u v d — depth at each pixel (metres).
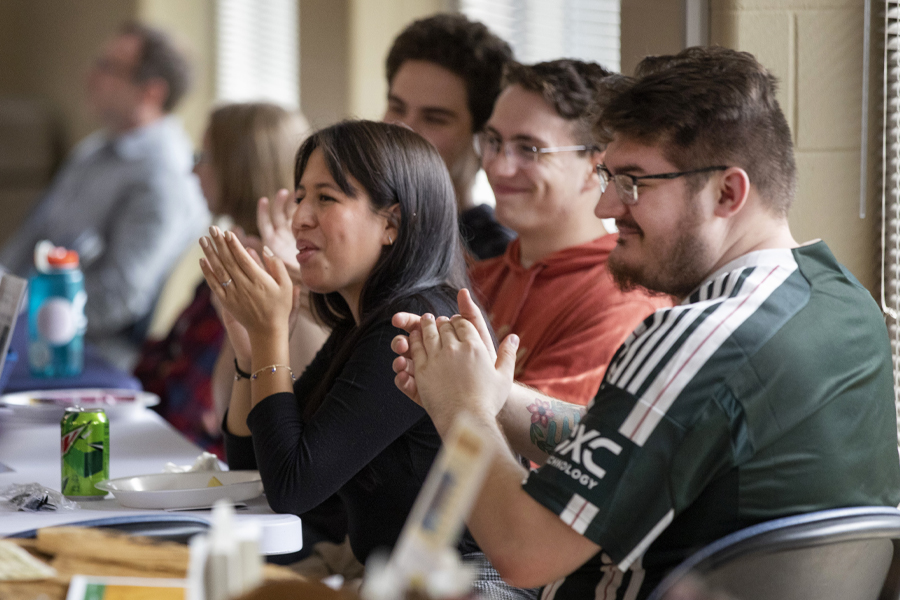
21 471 4.09
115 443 4.74
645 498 2.77
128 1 14.66
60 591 2.29
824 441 2.88
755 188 3.16
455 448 1.57
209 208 7.18
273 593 1.80
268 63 13.41
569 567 2.81
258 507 3.64
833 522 2.67
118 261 10.57
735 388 2.79
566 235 5.24
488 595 3.61
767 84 3.20
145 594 2.26
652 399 2.80
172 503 3.45
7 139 16.48
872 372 3.04
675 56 3.39
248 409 4.24
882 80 4.59
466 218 6.32
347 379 3.67
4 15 18.23
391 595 1.56
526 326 5.16
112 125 11.86
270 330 3.78
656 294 3.59
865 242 4.70
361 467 3.63
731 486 2.82
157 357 7.32
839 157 4.69
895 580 2.95
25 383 5.93
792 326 2.91
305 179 3.93
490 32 6.34
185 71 12.16
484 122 6.30
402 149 3.91
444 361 3.08
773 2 4.66
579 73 5.14
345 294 4.08
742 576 2.67
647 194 3.20
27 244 12.27
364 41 10.71
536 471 2.88
